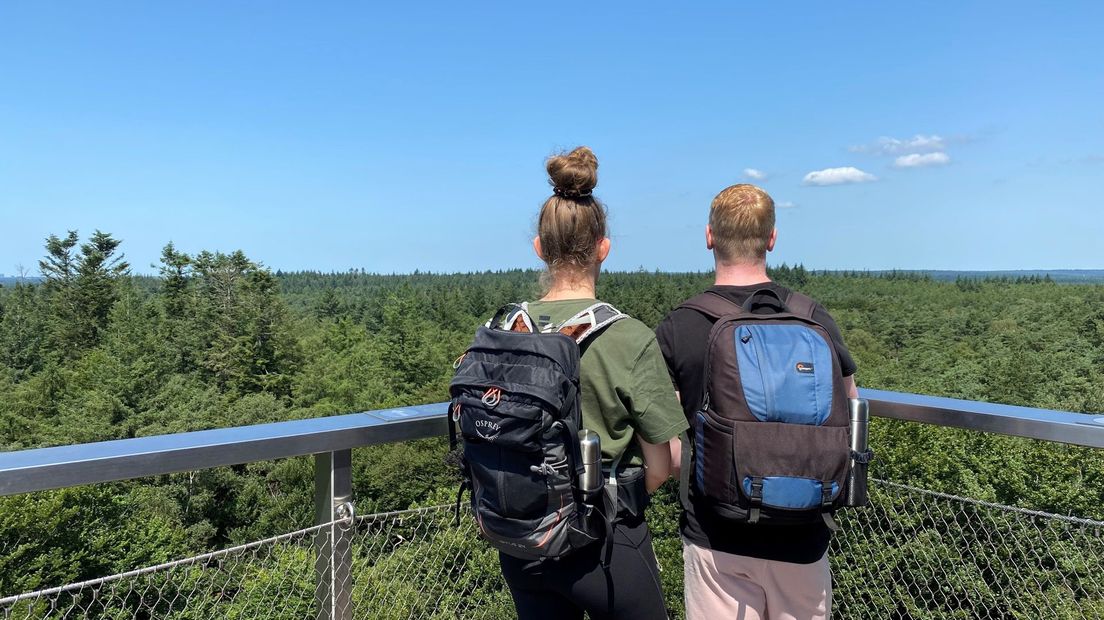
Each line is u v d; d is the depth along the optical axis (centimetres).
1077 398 3522
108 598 129
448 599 178
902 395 199
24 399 3625
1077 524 185
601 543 133
